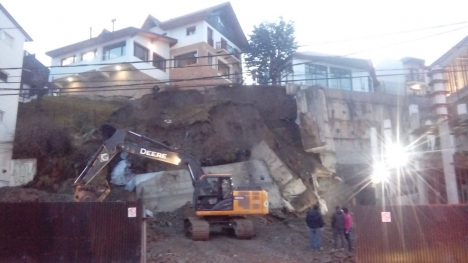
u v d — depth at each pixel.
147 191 27.27
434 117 20.80
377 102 38.19
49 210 16.19
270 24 46.81
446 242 15.45
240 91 38.41
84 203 16.28
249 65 45.50
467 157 20.73
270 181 28.36
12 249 15.91
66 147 30.38
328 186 32.91
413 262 15.45
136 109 35.72
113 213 16.27
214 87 38.88
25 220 16.09
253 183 28.28
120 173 29.22
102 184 20.91
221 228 22.95
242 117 34.44
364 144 36.72
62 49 44.44
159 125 32.69
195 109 34.22
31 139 30.16
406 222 15.73
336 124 36.47
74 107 35.06
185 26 45.81
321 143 34.44
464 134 20.61
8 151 29.56
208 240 20.92
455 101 31.30
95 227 16.12
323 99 36.12
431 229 15.58
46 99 36.28
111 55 42.00
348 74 47.00
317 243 19.39
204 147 31.31
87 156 30.00
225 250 19.03
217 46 47.34
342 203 32.59
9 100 30.50
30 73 42.97
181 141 31.69
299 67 44.41
